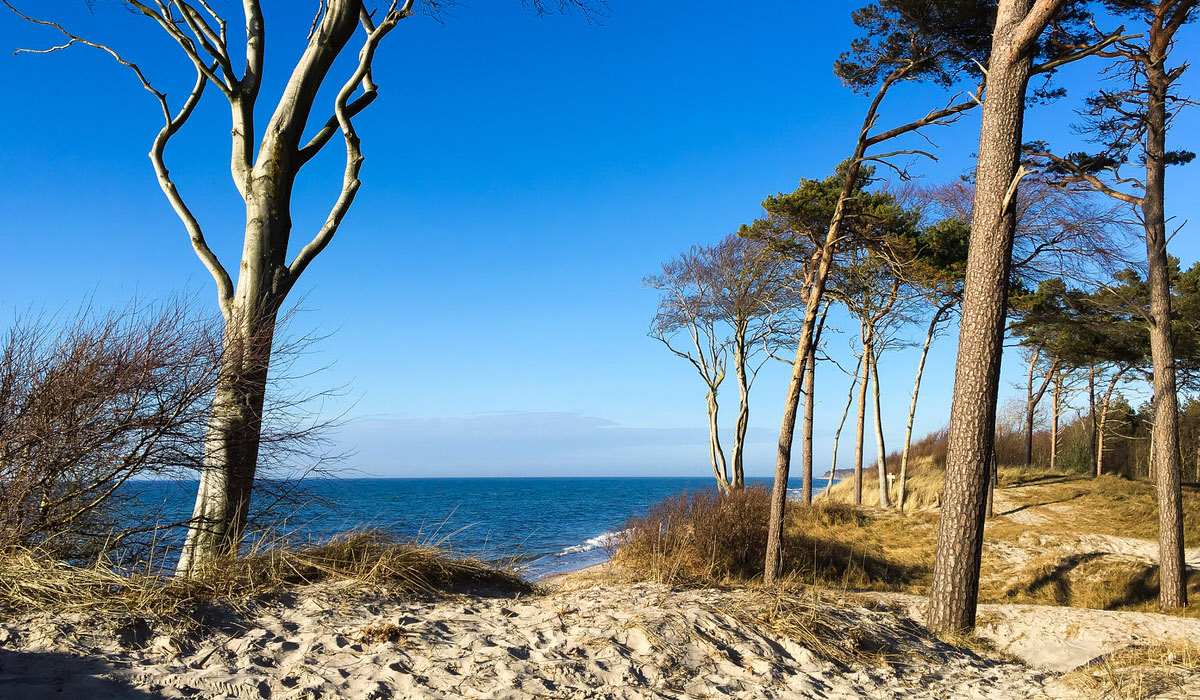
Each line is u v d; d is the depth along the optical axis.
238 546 5.34
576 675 3.94
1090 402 31.66
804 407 18.52
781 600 6.12
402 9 7.46
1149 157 12.70
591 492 98.50
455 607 5.22
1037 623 8.35
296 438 5.92
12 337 4.93
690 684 4.09
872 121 12.55
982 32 11.37
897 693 4.47
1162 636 7.87
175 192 6.87
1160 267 12.65
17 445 4.73
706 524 15.76
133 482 5.25
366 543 5.90
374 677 3.61
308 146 7.34
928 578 16.03
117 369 5.06
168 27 6.88
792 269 21.20
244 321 6.06
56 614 3.86
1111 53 12.18
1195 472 33.00
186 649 3.78
